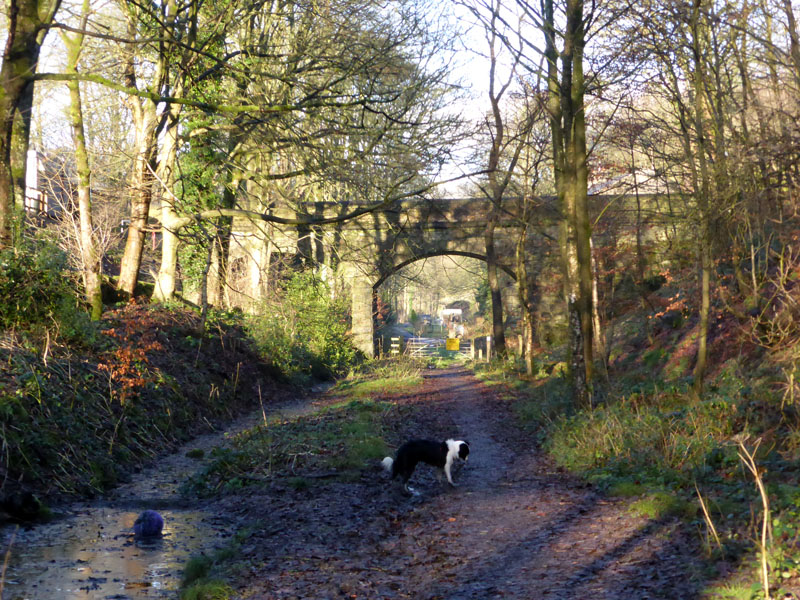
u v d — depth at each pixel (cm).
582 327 1650
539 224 3503
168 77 2045
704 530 693
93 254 1906
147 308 2266
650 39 1471
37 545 789
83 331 1603
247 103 1852
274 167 3120
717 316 1892
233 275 3116
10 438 1020
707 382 1580
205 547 799
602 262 2992
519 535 788
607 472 1048
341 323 3634
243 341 2570
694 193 1481
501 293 4072
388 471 1082
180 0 1830
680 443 1080
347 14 1866
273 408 2177
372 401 2150
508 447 1481
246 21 2117
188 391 1798
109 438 1277
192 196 2466
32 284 1458
